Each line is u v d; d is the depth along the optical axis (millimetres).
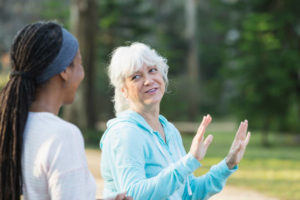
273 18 20406
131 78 2859
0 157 1791
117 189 2662
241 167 11359
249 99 20609
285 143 21781
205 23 47562
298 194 7527
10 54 1881
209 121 2424
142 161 2625
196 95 31312
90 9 19812
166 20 47750
